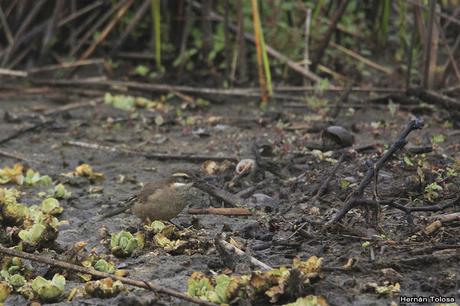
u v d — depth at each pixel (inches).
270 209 439.8
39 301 344.5
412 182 437.7
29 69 716.0
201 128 605.6
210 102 671.8
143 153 551.8
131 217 449.7
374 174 395.5
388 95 639.8
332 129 520.7
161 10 730.2
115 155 558.6
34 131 612.4
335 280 342.3
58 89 700.7
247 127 602.9
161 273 364.8
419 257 351.6
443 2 722.2
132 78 714.2
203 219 433.4
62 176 517.3
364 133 570.3
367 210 396.2
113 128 616.4
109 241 402.9
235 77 697.0
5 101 681.0
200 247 388.5
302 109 638.5
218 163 523.8
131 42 744.3
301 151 522.0
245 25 719.1
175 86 688.4
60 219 450.3
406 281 339.0
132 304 327.3
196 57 727.7
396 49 730.2
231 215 435.8
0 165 547.2
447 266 347.6
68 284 361.1
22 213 425.7
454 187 434.9
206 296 331.6
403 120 595.2
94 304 338.0
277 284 326.0
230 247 362.0
